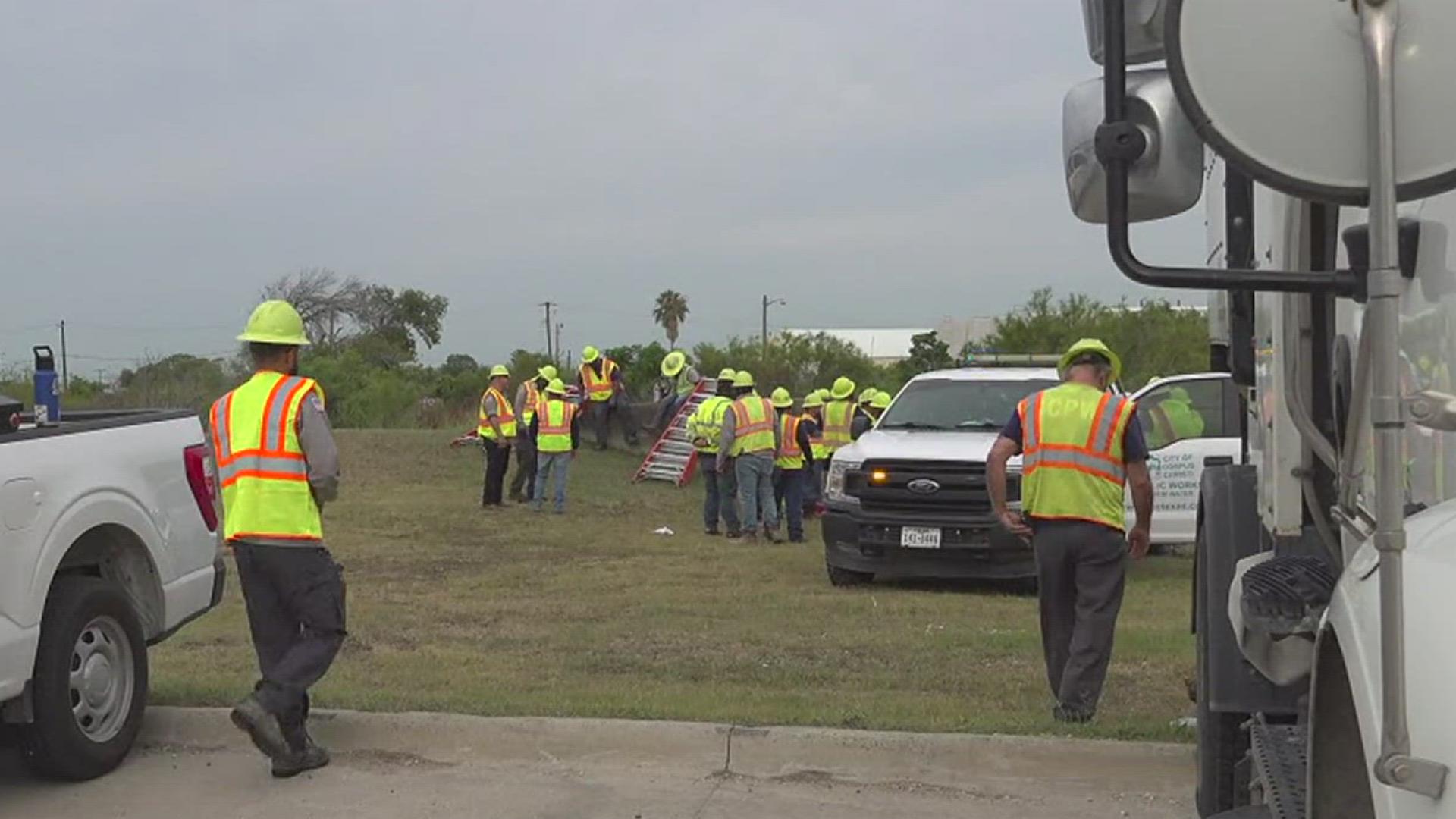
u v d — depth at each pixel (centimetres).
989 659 874
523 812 583
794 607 1108
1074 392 685
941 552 1151
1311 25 207
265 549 619
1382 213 201
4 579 562
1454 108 201
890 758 630
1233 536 455
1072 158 284
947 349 4684
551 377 1986
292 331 639
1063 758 620
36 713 591
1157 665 855
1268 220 365
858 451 1203
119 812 582
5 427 614
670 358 2758
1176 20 211
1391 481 198
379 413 3841
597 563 1418
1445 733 186
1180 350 3944
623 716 681
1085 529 670
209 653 912
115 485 637
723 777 631
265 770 639
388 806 591
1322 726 256
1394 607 196
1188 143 267
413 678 807
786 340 5203
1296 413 317
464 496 2158
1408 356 255
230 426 625
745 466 1634
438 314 5775
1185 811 576
